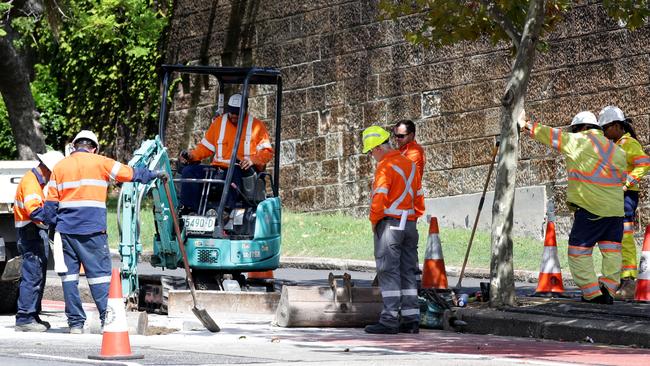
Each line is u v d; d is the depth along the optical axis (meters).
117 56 84.56
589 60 57.25
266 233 39.53
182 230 38.97
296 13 72.56
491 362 24.94
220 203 38.53
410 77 65.81
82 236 31.88
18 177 38.62
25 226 33.50
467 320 34.28
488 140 62.00
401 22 66.31
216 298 36.81
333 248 58.66
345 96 69.50
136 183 36.56
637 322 31.27
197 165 39.91
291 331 33.03
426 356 26.14
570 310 34.34
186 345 28.50
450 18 40.44
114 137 85.12
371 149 33.41
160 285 37.94
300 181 72.25
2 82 76.31
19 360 24.59
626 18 40.00
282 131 73.50
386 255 32.91
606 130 40.12
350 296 34.31
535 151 59.50
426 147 65.00
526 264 51.75
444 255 54.84
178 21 80.56
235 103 39.53
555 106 58.62
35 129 78.00
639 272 37.66
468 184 62.88
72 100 88.12
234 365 23.69
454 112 63.59
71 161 32.06
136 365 23.67
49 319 36.81
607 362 26.08
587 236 36.69
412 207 33.31
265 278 43.84
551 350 28.67
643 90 55.06
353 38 69.00
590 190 36.47
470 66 62.81
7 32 74.94
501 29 40.91
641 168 39.91
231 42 76.75
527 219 59.81
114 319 25.41
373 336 32.12
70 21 76.69
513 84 36.28
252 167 39.66
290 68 72.94
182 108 79.88
